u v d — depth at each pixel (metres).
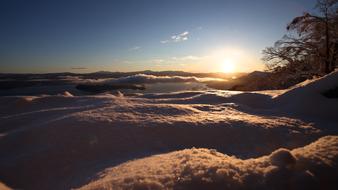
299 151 3.53
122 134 7.00
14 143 7.02
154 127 7.48
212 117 8.89
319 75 20.03
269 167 2.99
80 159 5.91
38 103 14.05
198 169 3.14
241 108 11.29
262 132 7.46
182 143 6.90
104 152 6.16
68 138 6.75
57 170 5.57
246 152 6.45
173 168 3.38
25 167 5.70
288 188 2.72
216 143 6.98
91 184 3.59
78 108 11.15
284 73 21.86
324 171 2.96
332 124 8.61
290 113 10.40
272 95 14.10
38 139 7.03
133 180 3.12
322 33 20.17
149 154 5.93
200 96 14.72
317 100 10.91
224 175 2.93
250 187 2.77
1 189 4.84
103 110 9.52
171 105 10.74
